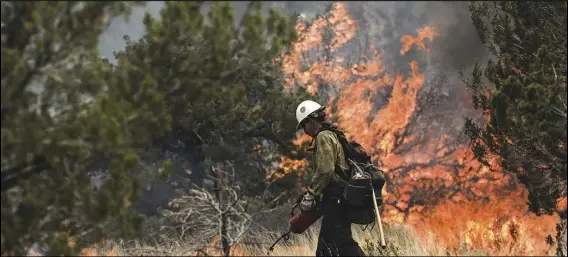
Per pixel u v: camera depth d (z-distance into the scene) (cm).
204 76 1035
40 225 916
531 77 1422
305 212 1487
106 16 940
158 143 2842
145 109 952
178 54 1020
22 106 905
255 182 3052
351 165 1474
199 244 1692
